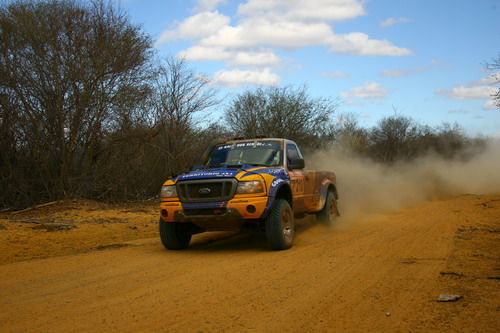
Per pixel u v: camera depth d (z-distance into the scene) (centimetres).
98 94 1562
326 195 959
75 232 1033
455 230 845
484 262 554
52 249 828
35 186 1534
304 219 1114
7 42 1463
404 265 559
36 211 1360
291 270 552
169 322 371
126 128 1680
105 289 487
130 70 1655
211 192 688
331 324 358
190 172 751
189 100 1902
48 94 1521
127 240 930
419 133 3731
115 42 1590
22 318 390
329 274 524
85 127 1588
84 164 1623
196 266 600
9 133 1473
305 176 858
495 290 430
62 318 387
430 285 461
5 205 1487
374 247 694
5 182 1476
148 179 1788
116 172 1664
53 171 1552
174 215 709
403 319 364
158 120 1784
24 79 1477
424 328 343
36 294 473
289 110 2400
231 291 462
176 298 442
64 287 502
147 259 670
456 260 574
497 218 996
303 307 403
